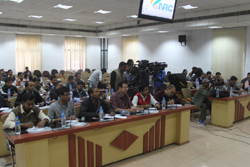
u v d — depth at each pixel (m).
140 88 3.89
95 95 3.19
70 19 11.19
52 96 4.25
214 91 5.24
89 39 15.19
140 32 11.45
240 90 5.75
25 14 9.77
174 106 3.98
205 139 4.34
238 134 4.66
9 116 2.74
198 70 8.88
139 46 13.12
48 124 2.84
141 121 3.50
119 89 3.62
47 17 10.57
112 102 3.61
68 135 2.73
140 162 3.31
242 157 3.55
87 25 13.48
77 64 14.75
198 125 5.31
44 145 2.46
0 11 9.11
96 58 15.59
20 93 3.95
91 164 2.95
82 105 3.18
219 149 3.86
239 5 7.60
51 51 13.74
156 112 3.56
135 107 3.62
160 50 11.92
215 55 9.62
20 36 12.65
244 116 5.77
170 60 11.46
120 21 11.69
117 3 7.50
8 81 4.97
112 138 3.18
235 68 9.05
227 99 4.96
